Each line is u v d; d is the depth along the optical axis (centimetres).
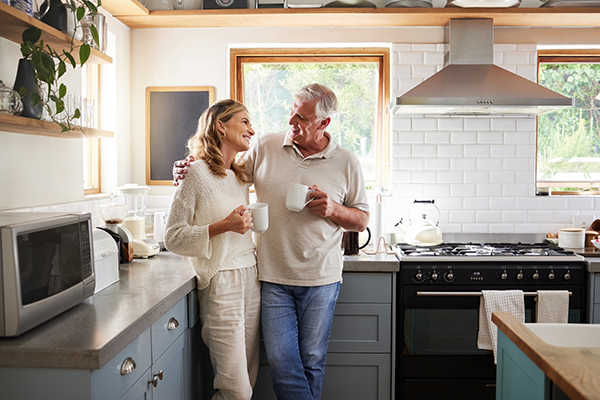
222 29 307
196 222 181
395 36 305
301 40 306
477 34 291
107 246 174
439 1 305
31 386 115
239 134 188
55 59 200
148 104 310
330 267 203
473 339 246
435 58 305
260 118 323
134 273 195
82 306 147
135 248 225
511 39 305
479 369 247
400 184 311
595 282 246
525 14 279
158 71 310
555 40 305
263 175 203
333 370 245
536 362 107
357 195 211
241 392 182
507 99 259
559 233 283
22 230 118
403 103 260
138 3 269
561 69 324
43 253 126
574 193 318
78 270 142
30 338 120
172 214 176
